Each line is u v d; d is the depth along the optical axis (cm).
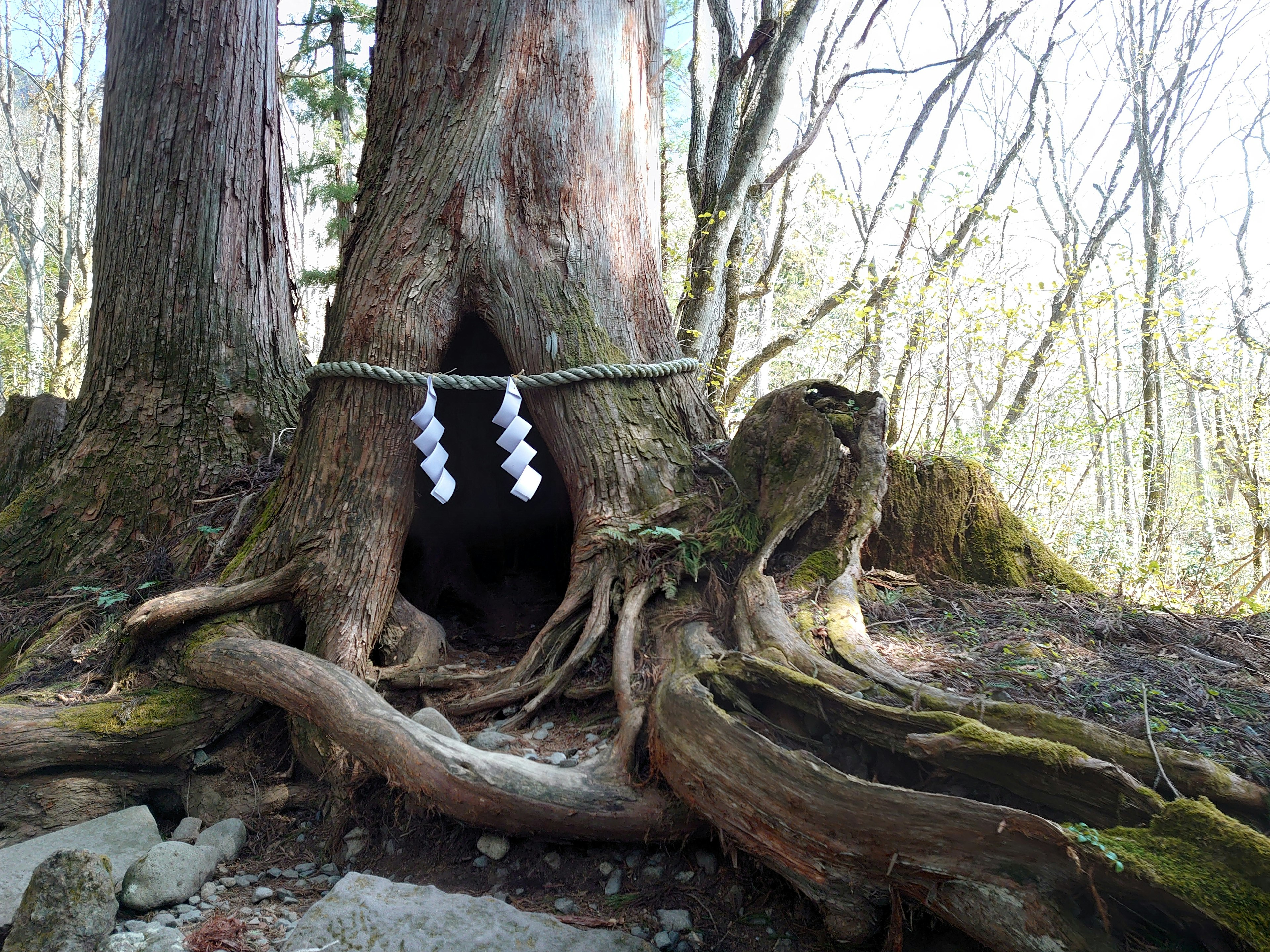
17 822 392
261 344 618
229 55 610
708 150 1020
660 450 472
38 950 294
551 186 493
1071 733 279
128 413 568
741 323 1967
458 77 504
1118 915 242
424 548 568
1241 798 255
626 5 540
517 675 418
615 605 419
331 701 379
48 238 2666
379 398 458
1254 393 1242
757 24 982
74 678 443
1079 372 993
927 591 445
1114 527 947
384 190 504
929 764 286
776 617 362
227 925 317
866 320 922
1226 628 418
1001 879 244
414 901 306
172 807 421
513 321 477
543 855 341
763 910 309
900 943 273
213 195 600
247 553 466
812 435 443
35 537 538
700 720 302
